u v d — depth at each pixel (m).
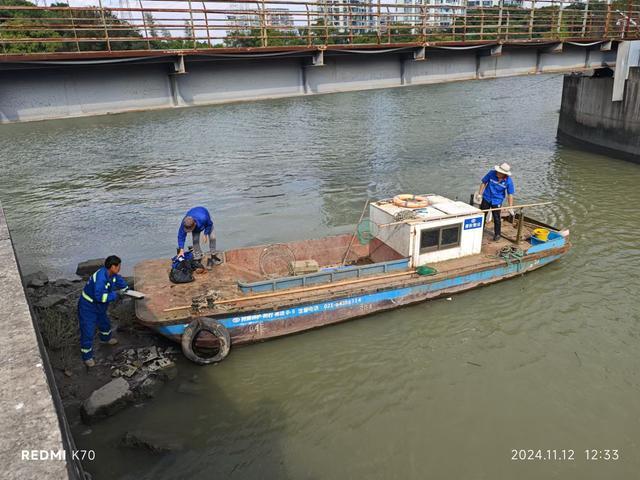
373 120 38.59
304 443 8.09
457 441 8.09
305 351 10.38
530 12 22.44
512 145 29.22
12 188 23.17
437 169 24.23
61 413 4.70
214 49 13.05
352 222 17.77
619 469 7.52
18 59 10.99
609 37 23.09
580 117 29.20
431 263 12.34
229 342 9.96
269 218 18.34
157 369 9.59
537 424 8.41
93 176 24.73
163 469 7.54
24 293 4.92
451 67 18.28
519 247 13.20
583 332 10.73
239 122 39.44
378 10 18.38
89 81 12.36
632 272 13.15
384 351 10.34
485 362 9.94
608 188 20.75
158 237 17.09
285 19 16.02
